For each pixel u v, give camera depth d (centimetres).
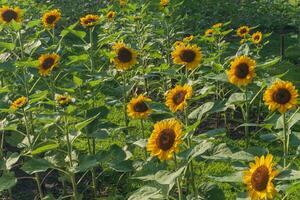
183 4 884
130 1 857
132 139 410
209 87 378
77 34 479
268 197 269
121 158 380
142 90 620
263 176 268
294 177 265
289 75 569
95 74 454
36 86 532
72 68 464
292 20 854
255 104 548
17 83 443
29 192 452
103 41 475
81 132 402
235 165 311
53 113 365
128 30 666
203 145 301
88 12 930
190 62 392
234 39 823
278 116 360
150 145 298
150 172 323
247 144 454
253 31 873
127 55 432
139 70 526
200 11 899
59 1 953
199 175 405
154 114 402
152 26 652
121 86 467
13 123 408
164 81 574
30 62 410
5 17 473
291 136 339
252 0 934
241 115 558
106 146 497
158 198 303
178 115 454
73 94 471
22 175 479
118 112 573
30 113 430
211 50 602
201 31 828
